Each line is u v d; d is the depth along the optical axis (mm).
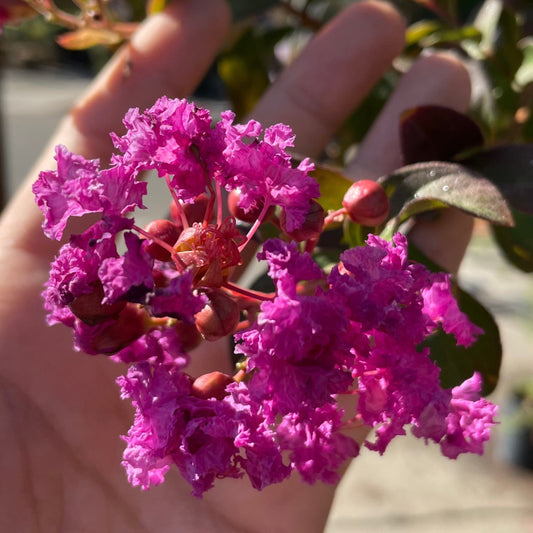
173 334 107
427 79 188
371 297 94
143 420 100
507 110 202
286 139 104
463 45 203
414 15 248
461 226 162
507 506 432
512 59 198
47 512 153
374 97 238
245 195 108
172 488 160
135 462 101
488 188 123
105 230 94
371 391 102
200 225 103
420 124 150
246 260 172
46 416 158
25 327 164
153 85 198
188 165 102
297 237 108
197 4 199
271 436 99
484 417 109
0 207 326
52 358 163
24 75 1813
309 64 199
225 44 244
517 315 578
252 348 93
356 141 243
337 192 133
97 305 97
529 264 184
